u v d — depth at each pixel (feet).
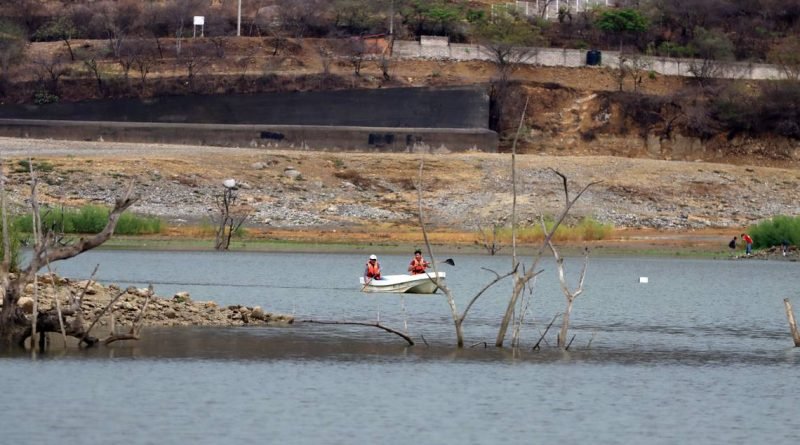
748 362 400.06
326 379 349.00
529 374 365.20
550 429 294.05
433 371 366.22
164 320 449.06
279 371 360.28
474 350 410.72
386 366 373.20
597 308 580.71
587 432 292.20
